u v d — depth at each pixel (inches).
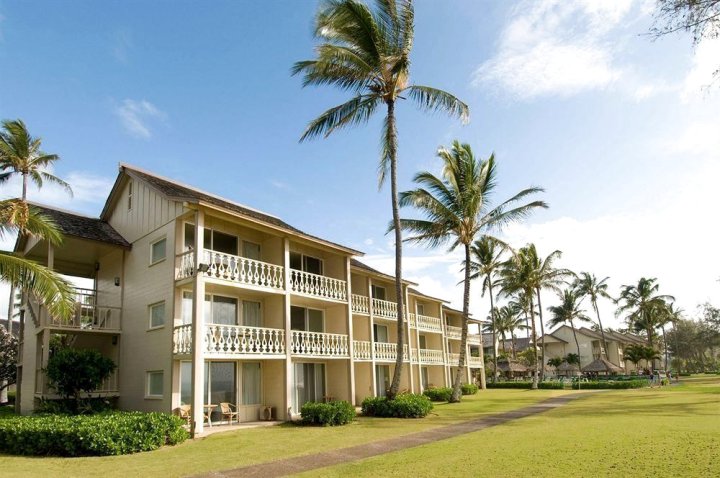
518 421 656.4
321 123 788.0
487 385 1924.2
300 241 812.6
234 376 727.7
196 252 627.2
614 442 422.0
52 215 762.8
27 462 408.5
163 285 685.3
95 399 709.3
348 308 895.1
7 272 468.1
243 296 762.2
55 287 483.5
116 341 768.9
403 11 755.4
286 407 719.7
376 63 768.3
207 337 628.4
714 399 913.5
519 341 3280.0
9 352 1219.9
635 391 1373.0
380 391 1115.3
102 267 853.8
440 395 1151.6
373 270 1082.7
